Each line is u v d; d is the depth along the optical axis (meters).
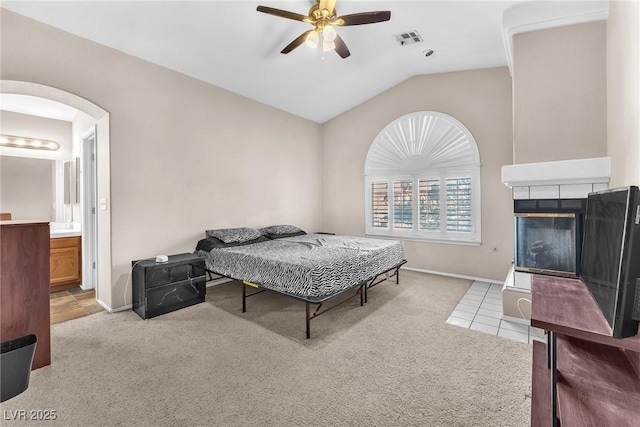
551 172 2.70
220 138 4.20
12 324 1.97
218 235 3.93
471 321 2.88
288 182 5.36
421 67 4.43
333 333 2.62
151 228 3.43
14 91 2.72
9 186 4.02
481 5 2.89
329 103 5.29
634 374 1.19
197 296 3.38
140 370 2.05
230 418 1.60
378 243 3.96
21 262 2.00
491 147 4.25
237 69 3.83
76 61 2.83
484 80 4.30
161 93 3.52
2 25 2.43
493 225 4.26
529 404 1.70
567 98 2.75
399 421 1.57
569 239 2.71
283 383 1.90
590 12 2.58
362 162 5.54
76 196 4.26
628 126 1.79
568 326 1.01
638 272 0.91
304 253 3.23
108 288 3.17
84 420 1.59
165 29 2.93
